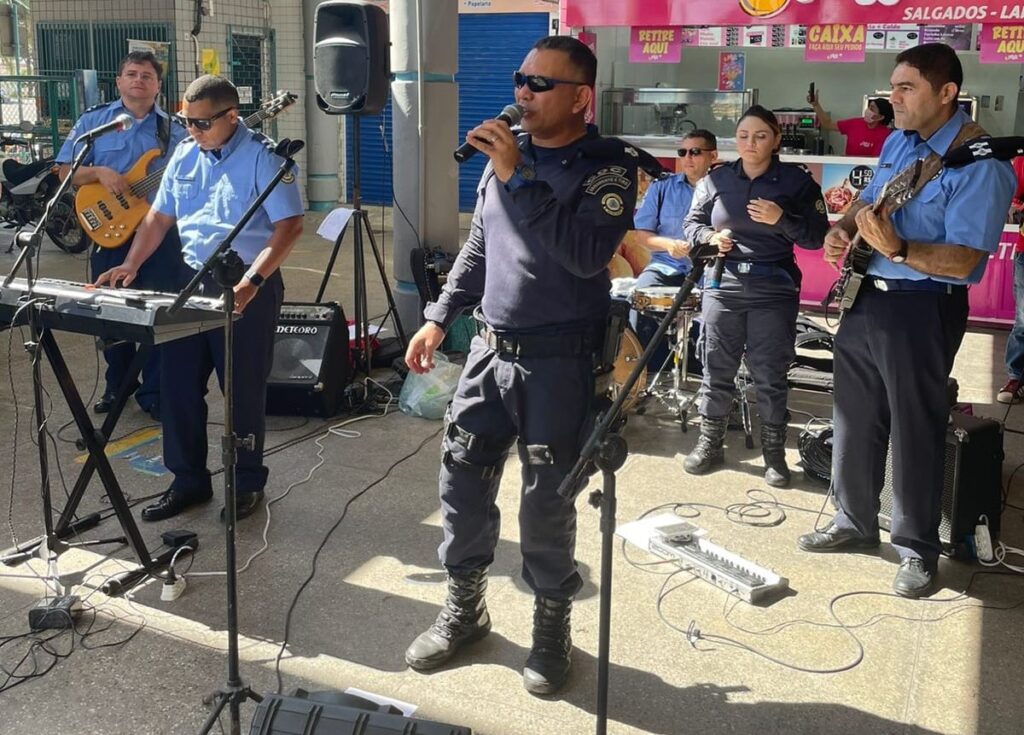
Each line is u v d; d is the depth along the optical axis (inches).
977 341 281.4
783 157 304.2
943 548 142.9
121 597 128.2
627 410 187.8
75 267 364.8
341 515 154.8
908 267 127.1
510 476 172.9
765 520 158.4
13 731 101.2
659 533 146.9
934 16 252.2
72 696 107.3
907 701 109.4
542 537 106.9
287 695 92.4
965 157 121.0
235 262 94.2
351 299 314.3
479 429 108.2
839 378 140.2
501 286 103.1
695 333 228.1
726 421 179.9
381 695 108.7
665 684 111.8
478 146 92.6
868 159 295.9
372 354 233.0
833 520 150.3
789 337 172.4
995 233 121.9
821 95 367.6
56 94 430.9
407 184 242.5
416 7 231.0
